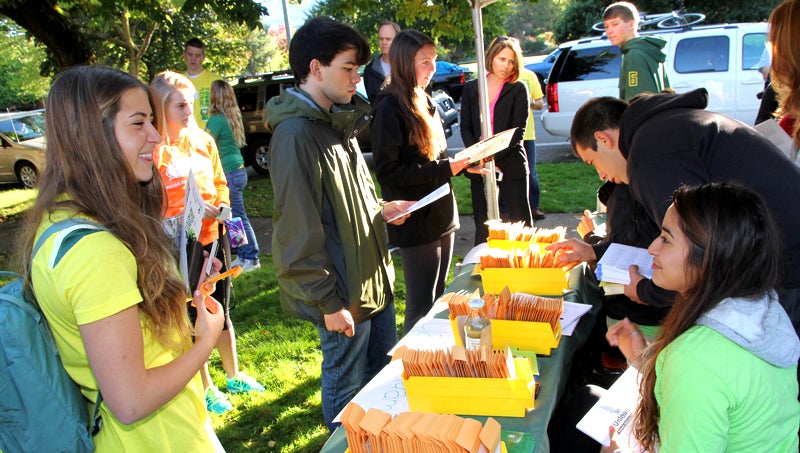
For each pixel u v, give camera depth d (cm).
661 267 127
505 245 249
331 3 569
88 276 109
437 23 577
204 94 573
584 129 203
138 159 125
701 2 1809
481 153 275
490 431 123
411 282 292
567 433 185
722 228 115
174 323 131
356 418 132
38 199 116
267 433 286
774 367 118
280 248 196
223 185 307
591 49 827
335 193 203
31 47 2206
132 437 127
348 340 218
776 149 167
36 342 115
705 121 164
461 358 150
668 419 117
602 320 256
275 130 197
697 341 117
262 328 399
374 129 270
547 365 174
